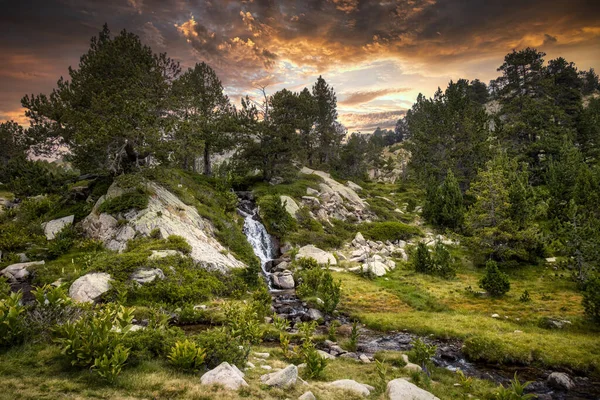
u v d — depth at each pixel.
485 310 23.84
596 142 68.31
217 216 39.03
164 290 22.44
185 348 10.96
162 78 37.19
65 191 38.00
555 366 15.55
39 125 42.25
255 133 55.75
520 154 62.81
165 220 30.80
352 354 16.84
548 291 27.61
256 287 28.42
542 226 42.47
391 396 10.73
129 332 12.33
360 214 57.81
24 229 30.14
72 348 9.96
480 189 41.06
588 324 19.88
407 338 19.70
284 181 58.62
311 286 29.03
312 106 67.31
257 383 10.77
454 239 42.69
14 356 10.16
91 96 36.75
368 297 27.61
